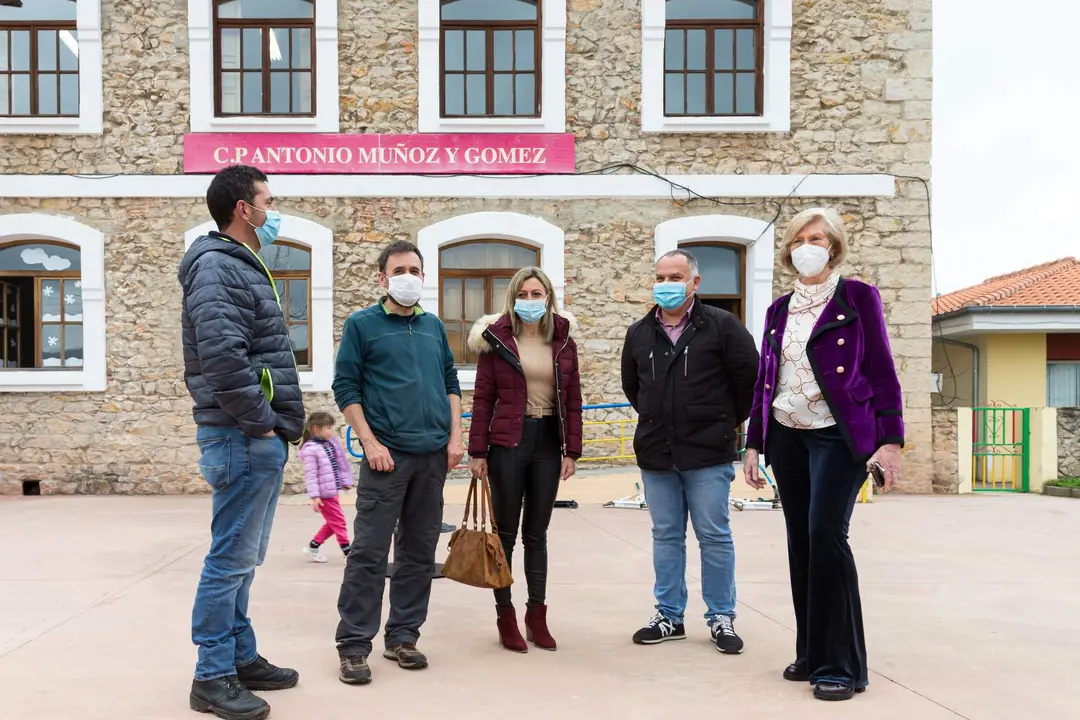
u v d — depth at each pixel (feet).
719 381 13.61
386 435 12.40
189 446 33.99
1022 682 11.71
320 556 20.56
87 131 33.86
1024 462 37.22
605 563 20.13
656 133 34.63
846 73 34.71
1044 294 44.42
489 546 12.81
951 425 35.14
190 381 10.62
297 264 34.81
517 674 12.09
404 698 11.06
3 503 31.30
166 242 34.04
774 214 34.73
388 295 13.04
